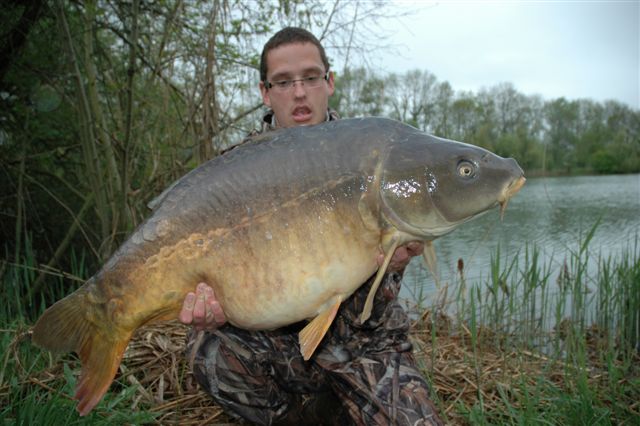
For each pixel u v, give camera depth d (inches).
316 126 86.0
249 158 83.7
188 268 81.6
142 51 232.7
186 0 244.2
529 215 535.2
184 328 157.5
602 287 215.2
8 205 259.6
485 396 137.0
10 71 252.1
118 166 244.8
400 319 103.6
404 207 81.3
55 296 229.3
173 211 82.4
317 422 109.8
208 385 102.7
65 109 259.8
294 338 105.1
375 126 85.0
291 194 80.5
